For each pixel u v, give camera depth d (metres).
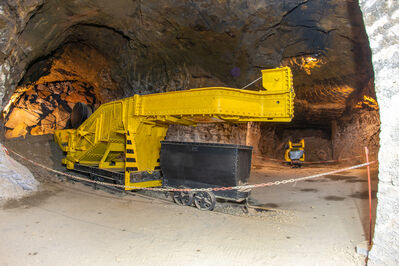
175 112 5.71
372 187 7.83
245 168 5.75
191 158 5.94
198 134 13.20
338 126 19.30
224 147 5.49
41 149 10.72
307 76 13.05
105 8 8.29
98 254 3.51
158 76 11.61
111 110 7.45
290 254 3.58
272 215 5.39
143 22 9.07
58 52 11.14
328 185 8.54
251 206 5.96
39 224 4.45
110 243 3.85
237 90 5.05
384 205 2.72
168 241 3.97
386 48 2.75
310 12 8.62
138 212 5.38
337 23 8.83
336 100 15.91
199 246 3.82
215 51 10.05
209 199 5.61
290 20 9.03
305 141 23.25
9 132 13.84
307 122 20.62
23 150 10.15
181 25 8.99
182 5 8.20
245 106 5.10
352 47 9.88
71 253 3.50
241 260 3.42
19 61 7.55
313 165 18.38
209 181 5.71
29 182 6.79
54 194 6.48
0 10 5.74
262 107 5.15
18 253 3.44
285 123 20.84
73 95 15.61
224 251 3.67
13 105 13.28
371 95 12.94
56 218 4.79
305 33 9.54
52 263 3.24
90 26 9.66
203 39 9.55
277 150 23.00
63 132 9.65
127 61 11.24
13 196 5.88
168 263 3.32
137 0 8.23
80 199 6.19
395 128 2.66
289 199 6.81
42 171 8.75
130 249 3.68
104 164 7.83
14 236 3.92
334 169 13.90
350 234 4.19
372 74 11.45
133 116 6.64
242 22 8.66
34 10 6.64
